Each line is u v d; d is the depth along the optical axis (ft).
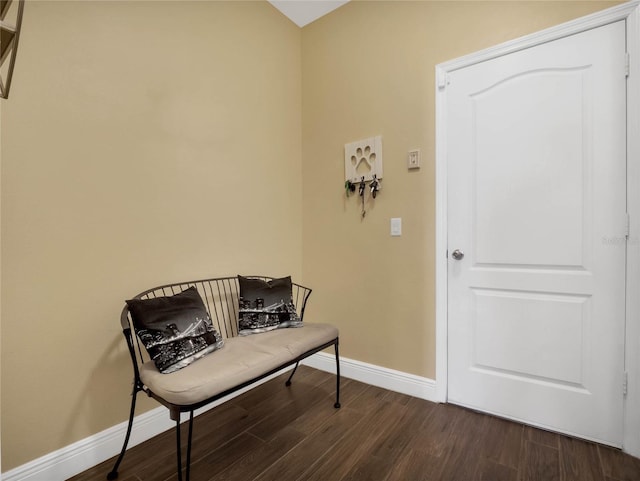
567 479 4.58
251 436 5.69
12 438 4.32
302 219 9.05
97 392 5.10
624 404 5.17
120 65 5.38
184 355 4.75
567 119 5.57
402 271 7.29
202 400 4.21
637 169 4.98
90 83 5.02
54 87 4.65
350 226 8.11
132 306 4.75
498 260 6.19
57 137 4.68
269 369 5.08
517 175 6.00
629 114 5.06
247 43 7.59
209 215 6.79
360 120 7.91
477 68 6.35
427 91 6.91
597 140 5.34
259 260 7.88
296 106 8.96
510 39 6.03
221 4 7.02
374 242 7.70
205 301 6.68
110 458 5.16
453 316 6.68
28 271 4.43
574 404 5.56
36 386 4.51
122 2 5.42
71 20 4.82
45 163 4.57
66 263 4.78
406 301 7.24
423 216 6.98
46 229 4.59
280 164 8.46
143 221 5.69
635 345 5.04
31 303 4.46
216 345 5.35
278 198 8.40
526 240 5.93
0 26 2.48
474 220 6.43
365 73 7.83
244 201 7.53
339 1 8.11
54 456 4.63
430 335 6.93
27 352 4.43
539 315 5.84
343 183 8.23
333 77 8.42
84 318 4.97
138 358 5.57
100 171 5.13
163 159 5.99
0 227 4.20
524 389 5.99
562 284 5.64
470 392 6.53
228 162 7.16
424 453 5.19
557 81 5.64
